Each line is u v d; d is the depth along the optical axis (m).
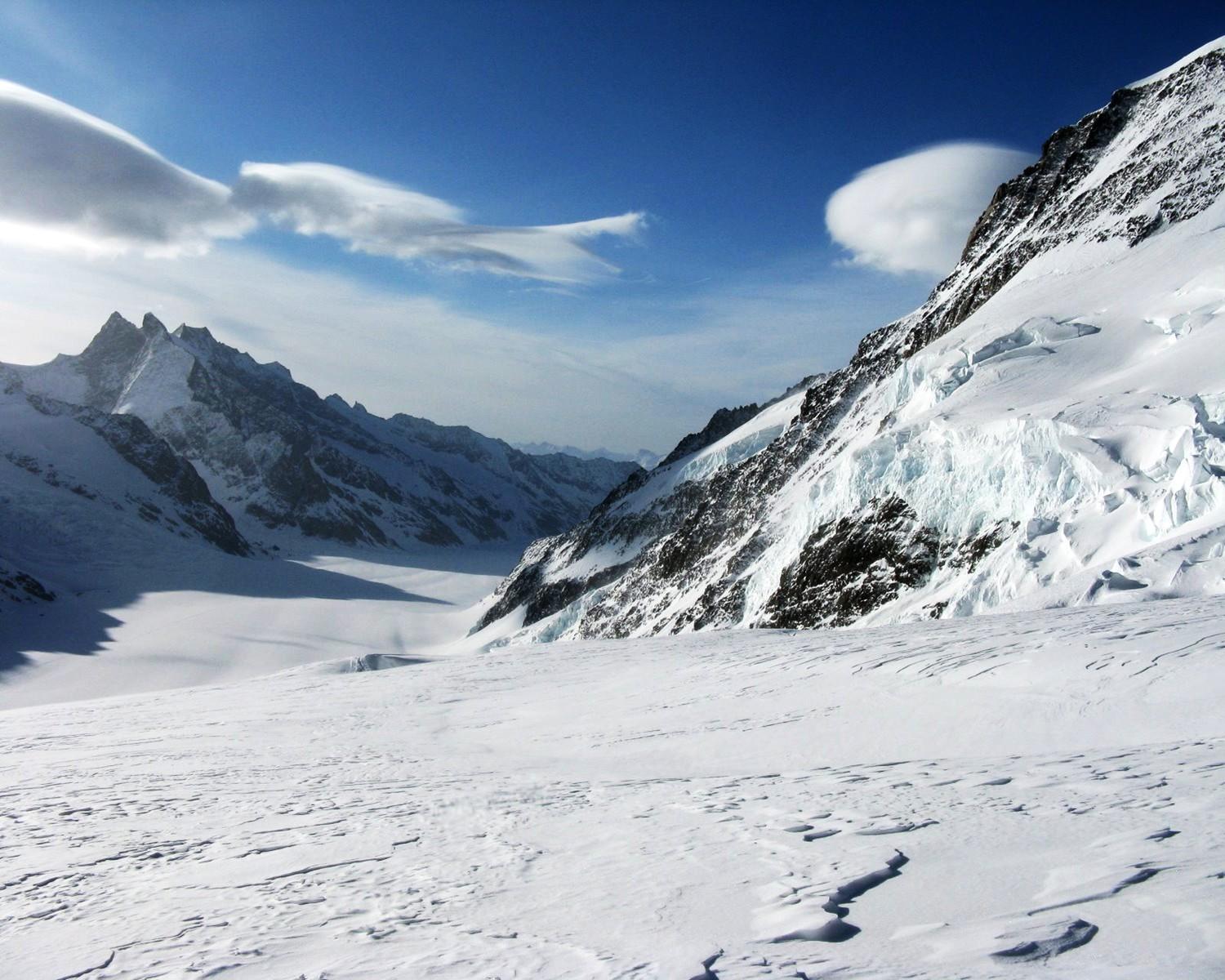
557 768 17.03
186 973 5.86
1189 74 76.38
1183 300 46.06
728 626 61.69
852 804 9.37
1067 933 4.62
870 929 5.27
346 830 11.37
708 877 6.97
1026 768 10.25
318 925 6.83
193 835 11.88
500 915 6.62
